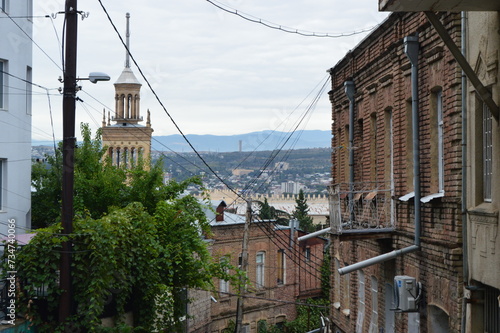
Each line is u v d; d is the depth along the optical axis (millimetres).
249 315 45562
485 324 13648
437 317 16047
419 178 16578
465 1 11273
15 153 25016
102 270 16062
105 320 17422
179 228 21969
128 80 76062
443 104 15242
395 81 18516
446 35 11836
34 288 15797
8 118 24625
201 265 21844
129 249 17625
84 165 25422
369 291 21594
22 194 25422
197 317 38750
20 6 25391
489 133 13289
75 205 23875
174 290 21625
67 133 15602
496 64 12383
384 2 11359
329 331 27672
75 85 15586
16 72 25125
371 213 20469
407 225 17812
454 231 14625
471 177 13781
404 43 16875
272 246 47688
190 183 25062
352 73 23547
